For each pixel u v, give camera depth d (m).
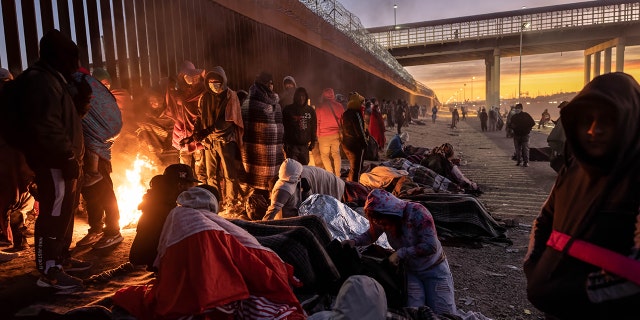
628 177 1.21
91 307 2.84
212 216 2.78
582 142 1.27
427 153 9.42
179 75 6.45
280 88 11.84
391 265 3.39
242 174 6.71
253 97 6.45
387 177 7.39
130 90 6.69
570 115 1.28
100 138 4.12
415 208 3.37
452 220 5.77
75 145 3.41
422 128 31.50
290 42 12.75
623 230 1.20
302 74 13.77
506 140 22.28
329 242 4.01
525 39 64.25
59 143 3.19
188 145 6.43
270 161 6.55
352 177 7.86
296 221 4.01
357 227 4.77
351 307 2.33
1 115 3.20
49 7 5.57
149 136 6.39
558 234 1.37
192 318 2.46
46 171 3.24
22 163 3.88
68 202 3.37
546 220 1.59
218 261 2.57
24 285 3.47
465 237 5.63
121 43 6.55
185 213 2.70
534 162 13.79
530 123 12.62
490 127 30.52
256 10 10.45
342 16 20.19
